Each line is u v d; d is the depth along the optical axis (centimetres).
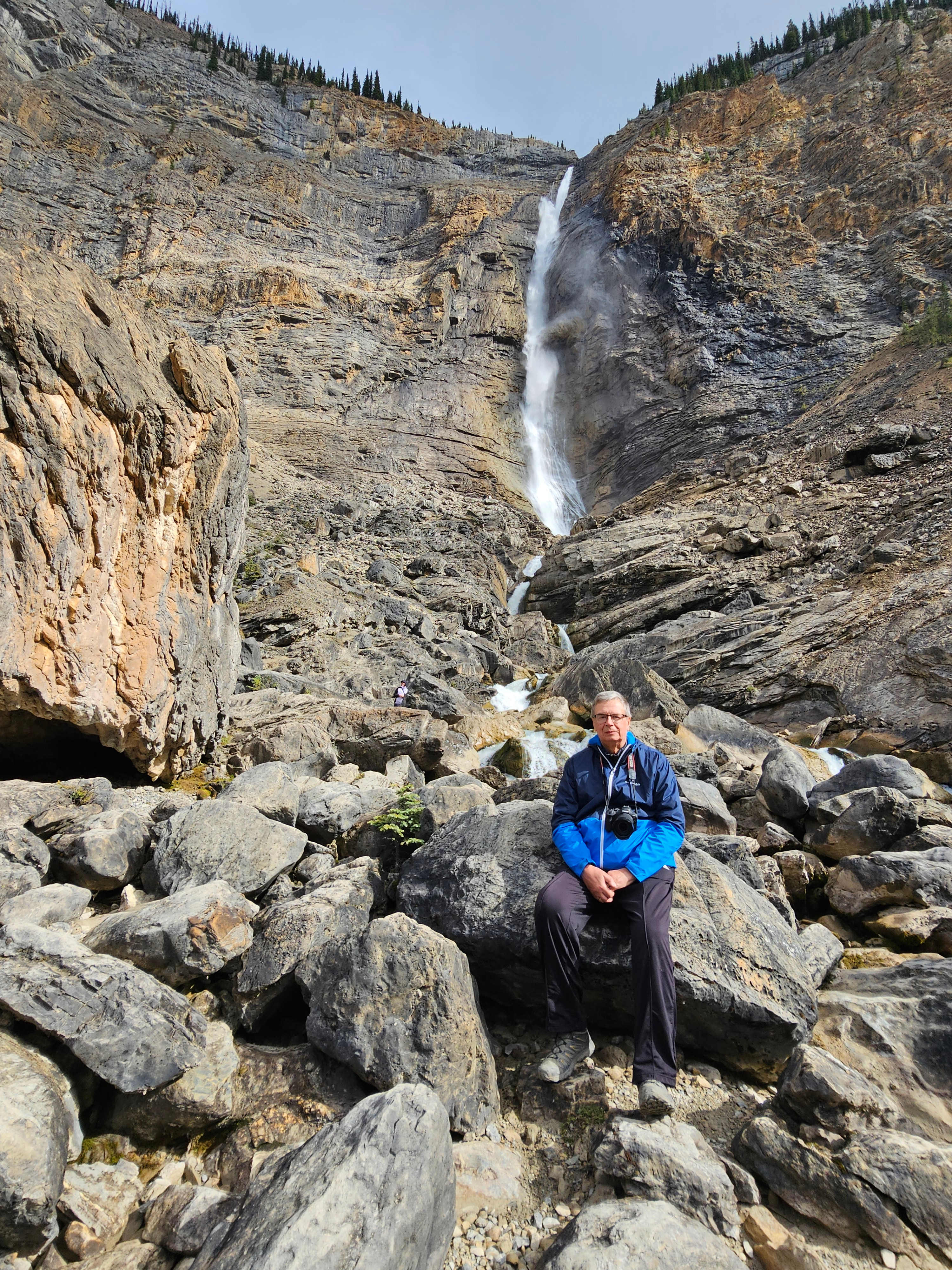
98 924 400
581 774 371
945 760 919
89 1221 246
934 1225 237
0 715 559
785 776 645
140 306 620
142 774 657
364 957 331
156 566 614
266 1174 251
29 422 477
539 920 329
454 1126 294
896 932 450
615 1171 261
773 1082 328
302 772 734
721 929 348
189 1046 301
